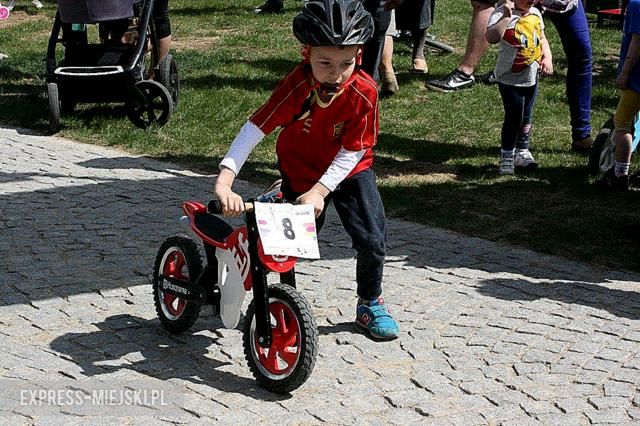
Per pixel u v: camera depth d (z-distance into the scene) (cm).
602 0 1547
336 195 484
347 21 417
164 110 919
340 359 477
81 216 680
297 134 458
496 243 650
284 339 441
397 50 1273
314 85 439
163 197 728
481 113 985
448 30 1404
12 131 922
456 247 640
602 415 429
